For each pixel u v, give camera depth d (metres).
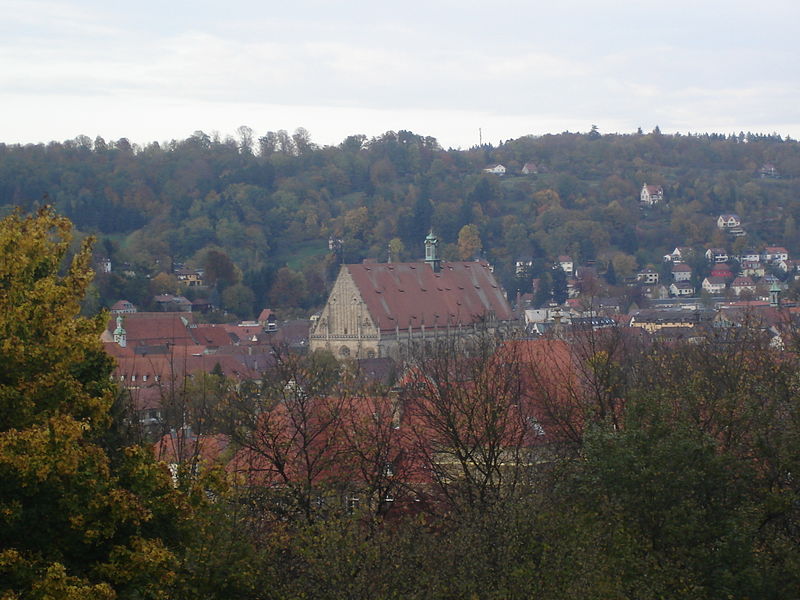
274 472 105.00
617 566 79.81
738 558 82.88
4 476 61.78
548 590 76.56
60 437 62.56
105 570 64.88
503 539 80.12
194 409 126.00
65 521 64.62
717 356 133.50
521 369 137.25
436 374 119.00
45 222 74.62
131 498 65.94
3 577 61.28
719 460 86.50
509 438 116.44
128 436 97.62
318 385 121.75
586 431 92.56
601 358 123.56
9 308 67.62
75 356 68.19
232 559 80.31
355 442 106.06
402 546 80.50
